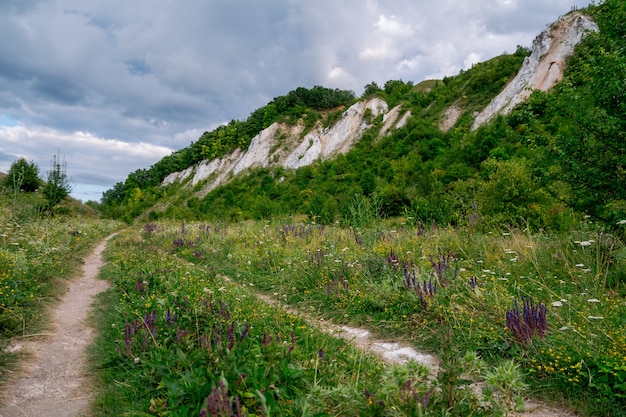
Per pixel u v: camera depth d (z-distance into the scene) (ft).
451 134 199.93
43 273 28.84
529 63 195.21
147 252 44.34
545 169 29.25
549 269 24.04
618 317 16.11
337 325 20.72
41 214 61.26
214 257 42.42
